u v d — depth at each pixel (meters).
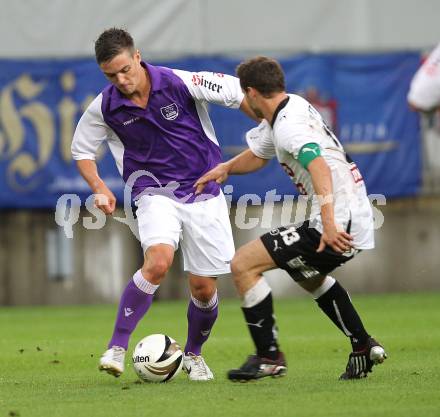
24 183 56.97
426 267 60.72
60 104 57.00
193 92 24.55
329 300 22.77
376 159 59.09
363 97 59.00
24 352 33.59
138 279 23.67
